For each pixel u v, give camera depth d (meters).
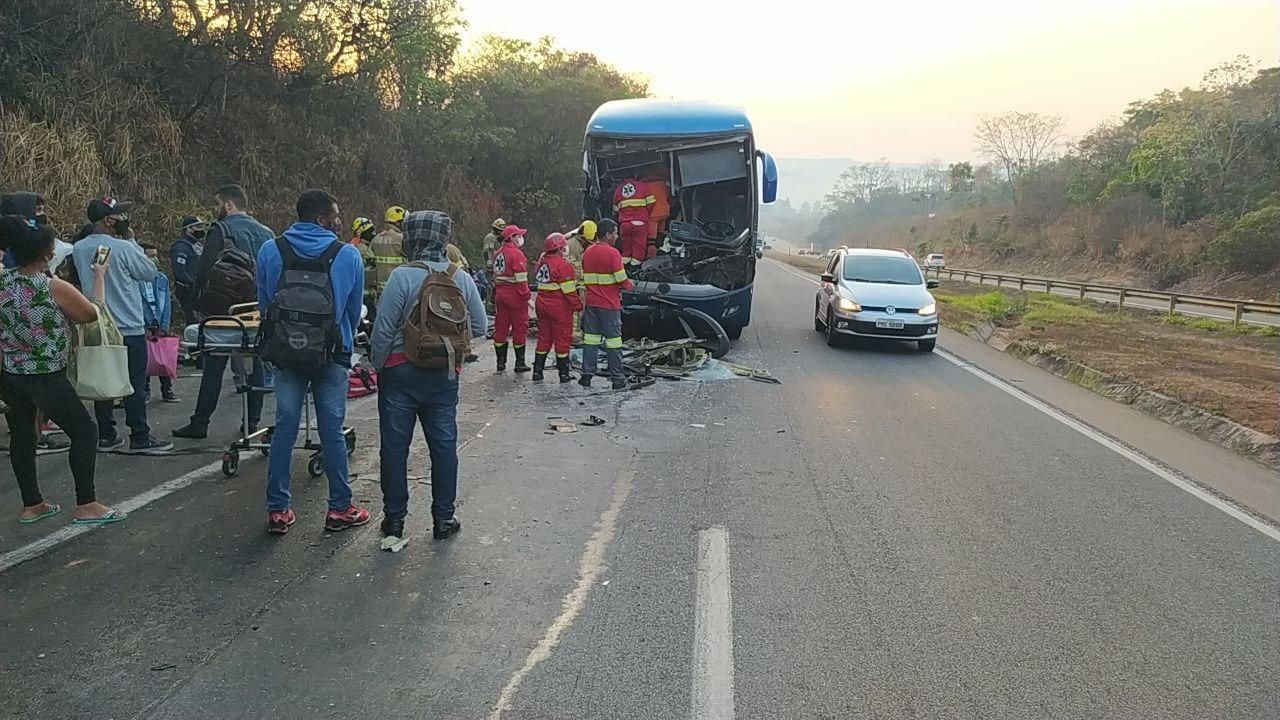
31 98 12.88
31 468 5.14
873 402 9.69
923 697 3.46
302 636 3.86
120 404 8.41
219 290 6.56
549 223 35.09
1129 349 14.40
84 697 3.33
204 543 4.93
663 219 13.25
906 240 97.50
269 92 18.42
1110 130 62.84
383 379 4.99
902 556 4.99
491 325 15.37
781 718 3.28
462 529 5.27
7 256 6.13
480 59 33.72
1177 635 4.06
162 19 16.02
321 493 5.95
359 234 11.05
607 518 5.53
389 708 3.30
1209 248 41.25
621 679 3.54
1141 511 5.98
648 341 12.86
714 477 6.52
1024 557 5.04
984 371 12.29
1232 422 8.56
